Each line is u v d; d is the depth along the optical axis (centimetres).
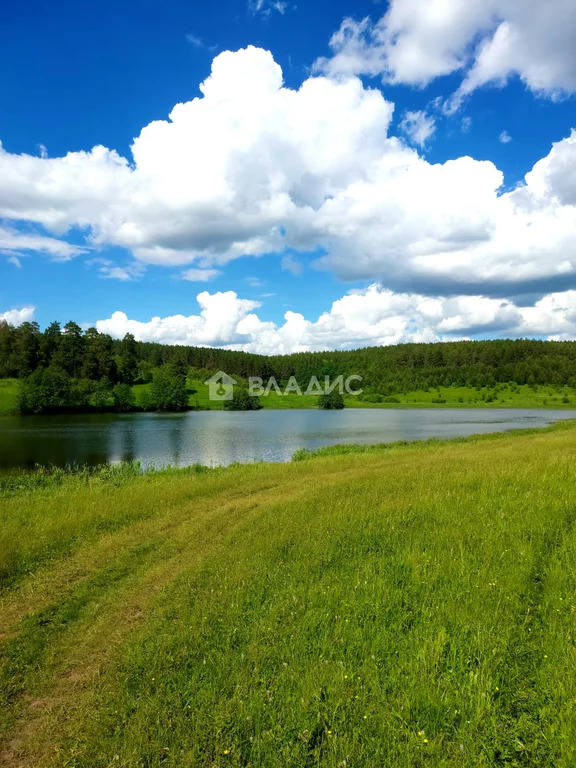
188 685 463
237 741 388
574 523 838
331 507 1152
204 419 7900
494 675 442
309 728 397
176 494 1487
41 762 394
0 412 8688
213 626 573
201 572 762
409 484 1408
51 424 6756
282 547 862
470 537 818
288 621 573
